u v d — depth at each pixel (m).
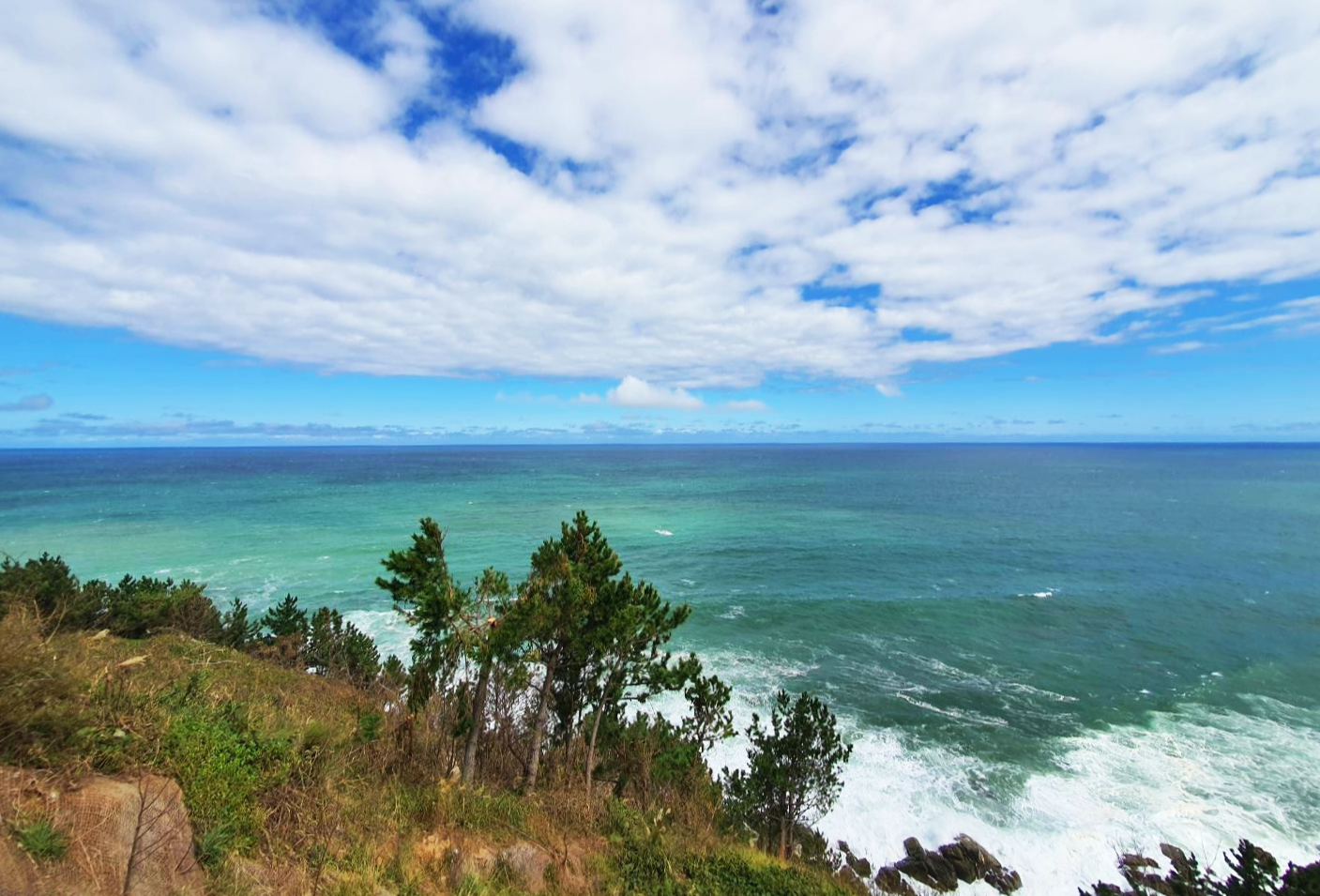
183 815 6.08
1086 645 38.75
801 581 54.41
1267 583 54.78
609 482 163.50
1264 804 21.64
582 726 15.81
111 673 7.60
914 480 172.38
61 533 73.00
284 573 52.75
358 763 9.85
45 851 4.81
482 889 7.79
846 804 21.56
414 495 124.56
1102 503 115.50
